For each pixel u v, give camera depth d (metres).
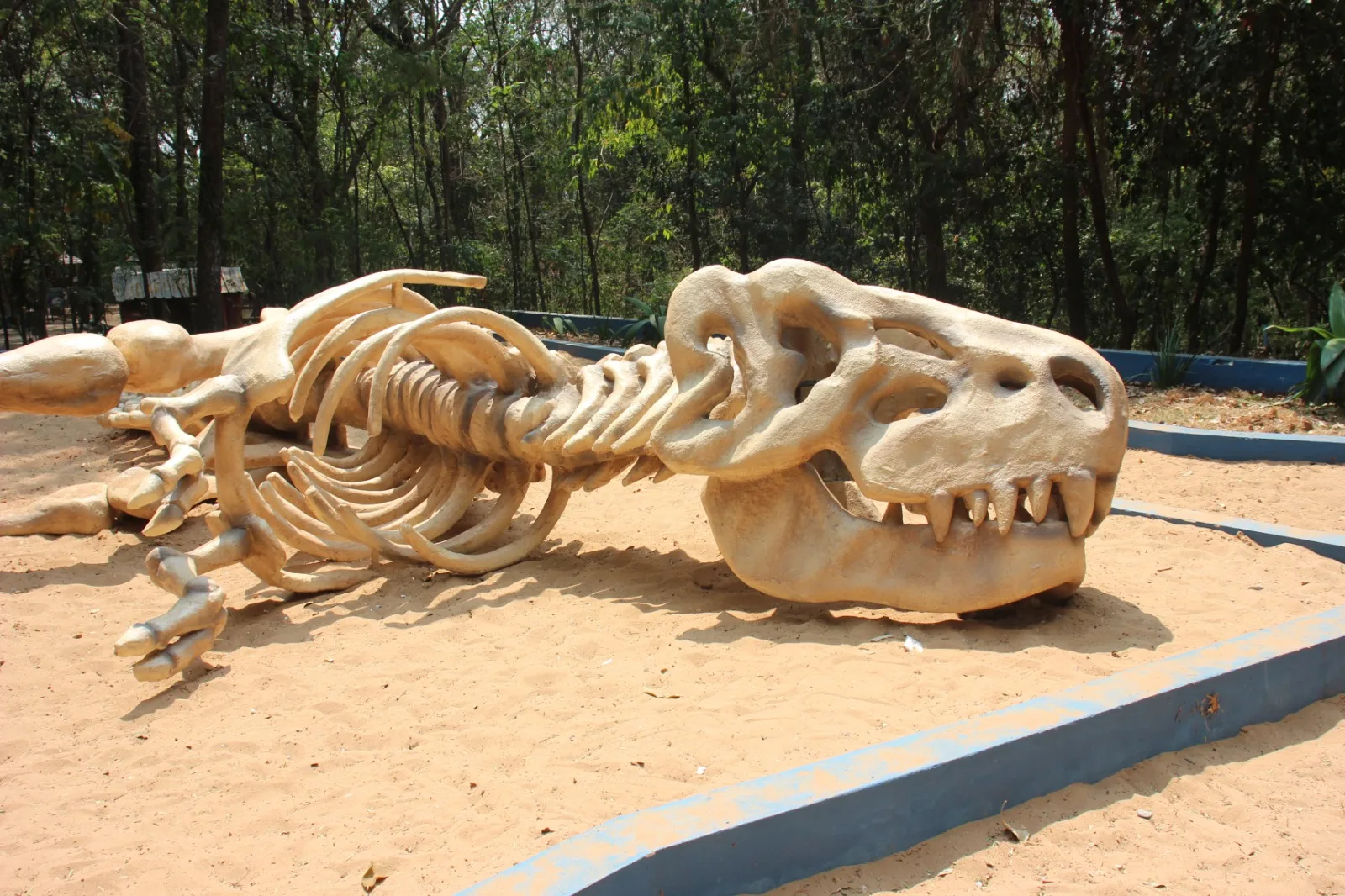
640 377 6.00
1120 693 3.62
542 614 5.42
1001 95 14.54
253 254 17.53
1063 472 4.45
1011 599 4.60
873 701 3.93
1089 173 14.16
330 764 3.95
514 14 20.67
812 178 17.75
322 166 19.17
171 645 4.82
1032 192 15.54
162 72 18.12
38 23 15.15
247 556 5.72
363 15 17.92
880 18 14.33
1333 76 11.91
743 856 2.86
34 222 16.22
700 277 5.16
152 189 16.77
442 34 18.81
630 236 23.20
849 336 4.79
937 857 3.07
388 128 20.67
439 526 6.57
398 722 4.27
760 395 4.87
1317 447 8.09
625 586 5.80
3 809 3.84
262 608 5.96
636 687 4.33
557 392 6.37
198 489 5.39
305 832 3.46
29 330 18.64
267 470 8.10
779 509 4.95
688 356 5.12
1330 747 3.77
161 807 3.76
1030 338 4.71
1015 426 4.52
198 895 3.15
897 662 4.28
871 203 16.41
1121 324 15.70
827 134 15.12
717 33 15.88
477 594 5.86
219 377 5.62
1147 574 5.47
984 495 4.53
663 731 3.86
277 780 3.86
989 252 16.91
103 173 15.38
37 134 16.06
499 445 6.39
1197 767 3.60
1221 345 16.38
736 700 4.07
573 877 2.63
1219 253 15.72
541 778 3.60
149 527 5.16
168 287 16.08
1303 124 12.48
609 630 5.08
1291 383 10.48
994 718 3.44
